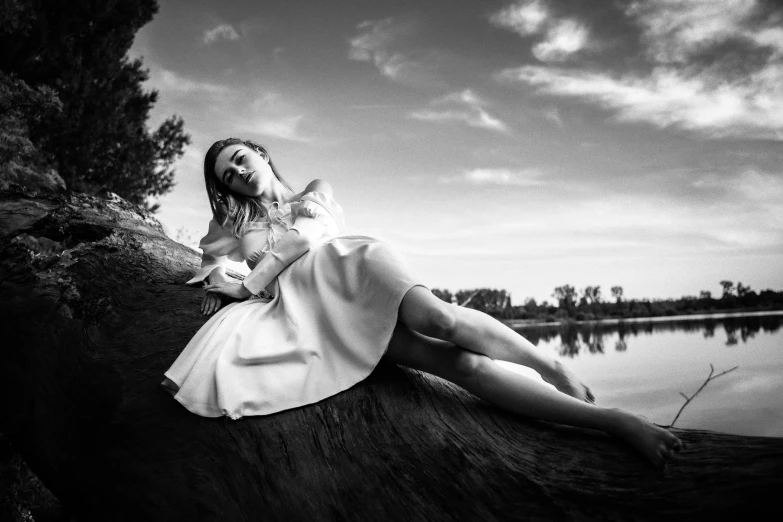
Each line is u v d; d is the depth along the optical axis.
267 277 2.43
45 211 3.61
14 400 2.64
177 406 2.17
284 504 1.88
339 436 1.98
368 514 1.82
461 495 1.79
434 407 2.08
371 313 2.09
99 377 2.44
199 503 1.94
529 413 1.97
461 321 2.02
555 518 1.66
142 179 10.28
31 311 2.75
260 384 2.06
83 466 2.28
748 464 1.57
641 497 1.61
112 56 9.66
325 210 2.69
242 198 2.94
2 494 3.93
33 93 4.82
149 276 3.15
